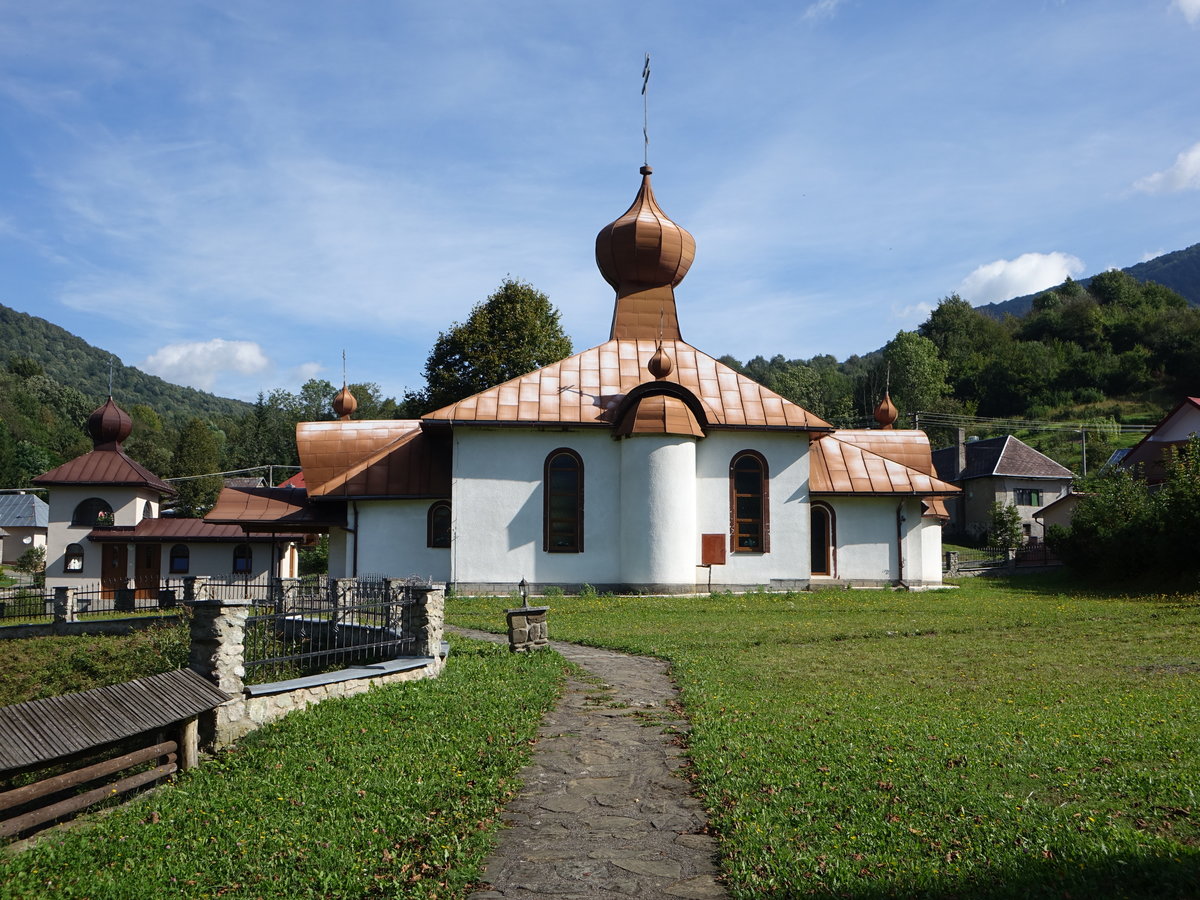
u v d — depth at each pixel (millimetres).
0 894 7664
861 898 6867
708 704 13469
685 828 8805
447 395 59250
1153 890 6688
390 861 8023
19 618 33781
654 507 33375
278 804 9508
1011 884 6883
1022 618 25016
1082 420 112188
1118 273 152750
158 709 10555
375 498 34719
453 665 16719
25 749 8945
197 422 83250
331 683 13578
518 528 33969
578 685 15633
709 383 37000
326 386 124188
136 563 47219
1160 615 24766
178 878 7922
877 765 9945
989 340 138875
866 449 40188
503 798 9594
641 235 39156
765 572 34906
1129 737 10922
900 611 27594
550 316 63688
